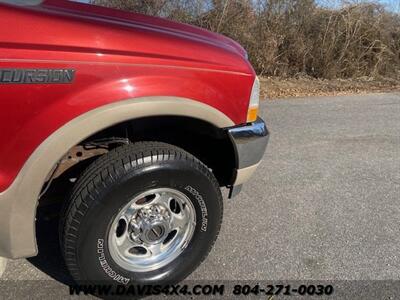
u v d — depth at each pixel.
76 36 2.05
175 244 2.55
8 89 1.88
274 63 9.17
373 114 6.57
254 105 2.70
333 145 5.11
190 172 2.32
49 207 2.69
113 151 2.24
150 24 2.62
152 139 2.73
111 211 2.18
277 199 3.72
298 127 5.79
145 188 2.24
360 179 4.19
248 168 2.75
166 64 2.26
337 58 9.53
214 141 2.80
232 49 2.81
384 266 2.87
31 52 1.91
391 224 3.39
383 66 9.71
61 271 2.70
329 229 3.29
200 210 2.48
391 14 9.77
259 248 3.02
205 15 8.66
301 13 9.22
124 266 2.41
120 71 2.12
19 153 1.97
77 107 2.02
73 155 2.36
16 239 2.09
